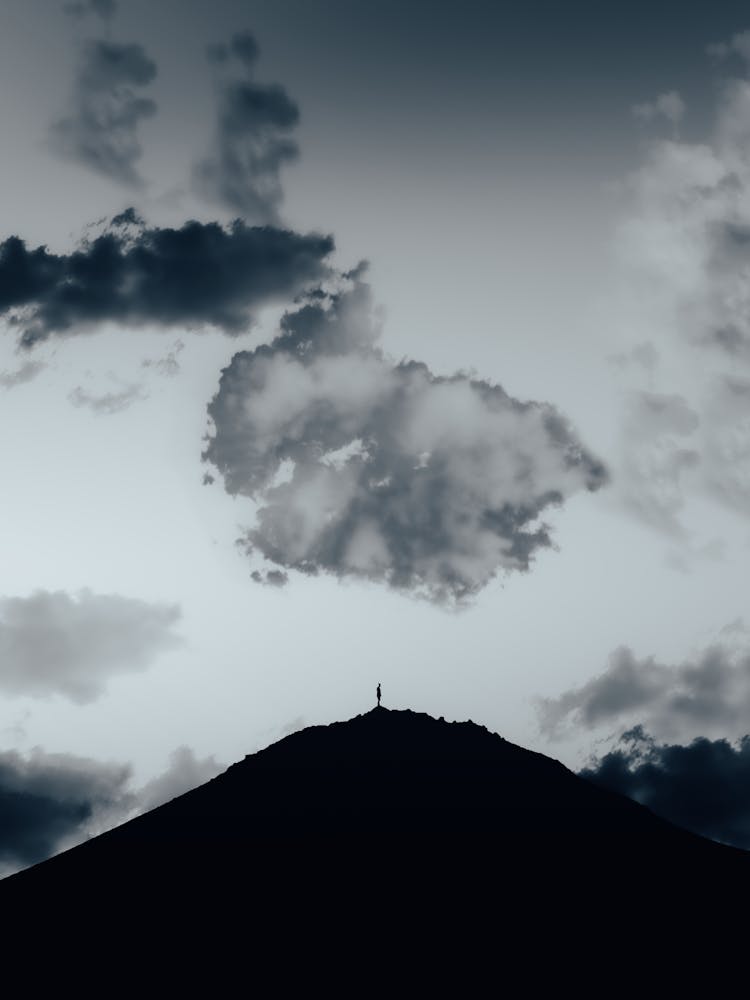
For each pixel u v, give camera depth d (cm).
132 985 10256
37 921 11769
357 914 11300
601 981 10050
